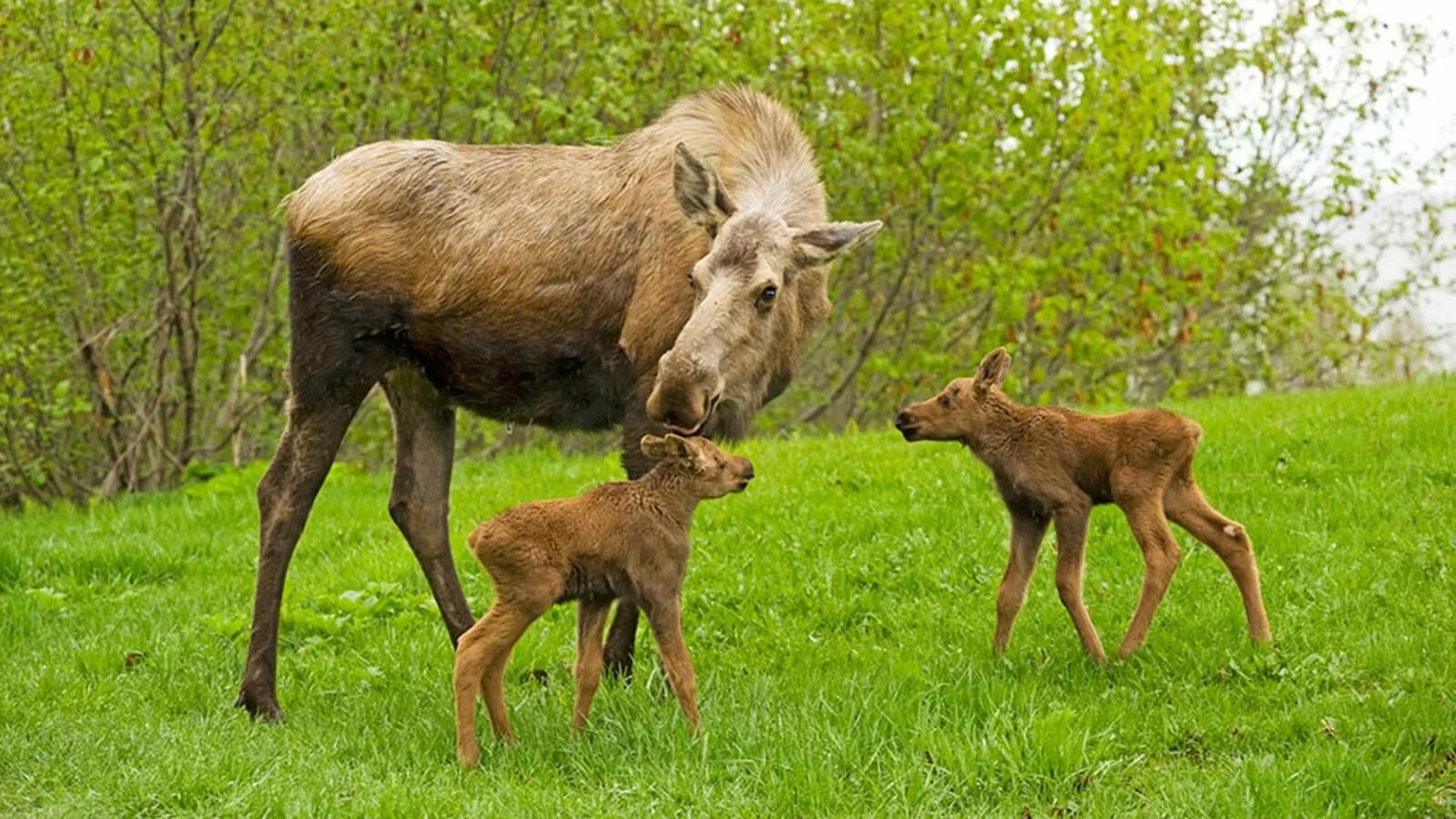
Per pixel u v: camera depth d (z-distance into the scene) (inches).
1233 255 1594.5
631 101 1165.1
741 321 537.3
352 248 588.4
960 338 1533.0
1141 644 550.3
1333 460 823.1
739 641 645.3
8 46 1222.9
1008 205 1389.0
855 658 594.9
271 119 1310.3
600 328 594.2
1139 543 548.7
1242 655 540.7
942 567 698.2
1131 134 1307.8
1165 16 1491.1
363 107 1221.7
